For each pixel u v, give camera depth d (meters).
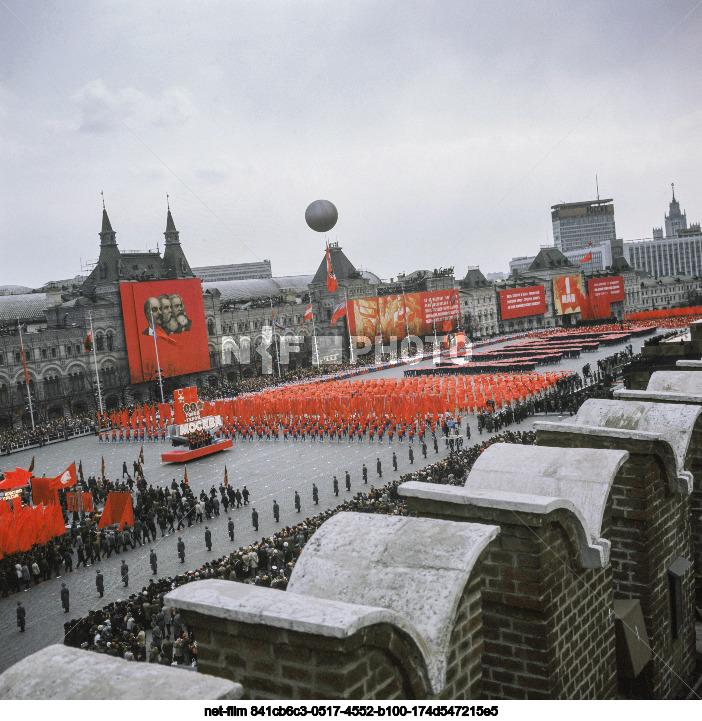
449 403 85.06
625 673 12.55
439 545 8.71
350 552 9.02
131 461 93.44
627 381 36.41
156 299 152.50
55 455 105.00
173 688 5.98
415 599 8.21
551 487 12.13
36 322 176.38
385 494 55.28
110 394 153.00
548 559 10.10
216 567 42.34
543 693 10.15
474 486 12.68
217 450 92.94
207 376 175.62
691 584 15.41
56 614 43.16
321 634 6.76
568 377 109.62
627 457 12.35
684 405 15.07
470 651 8.66
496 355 163.38
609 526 12.01
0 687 6.26
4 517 49.59
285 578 36.38
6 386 137.50
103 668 6.32
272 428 99.00
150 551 54.06
